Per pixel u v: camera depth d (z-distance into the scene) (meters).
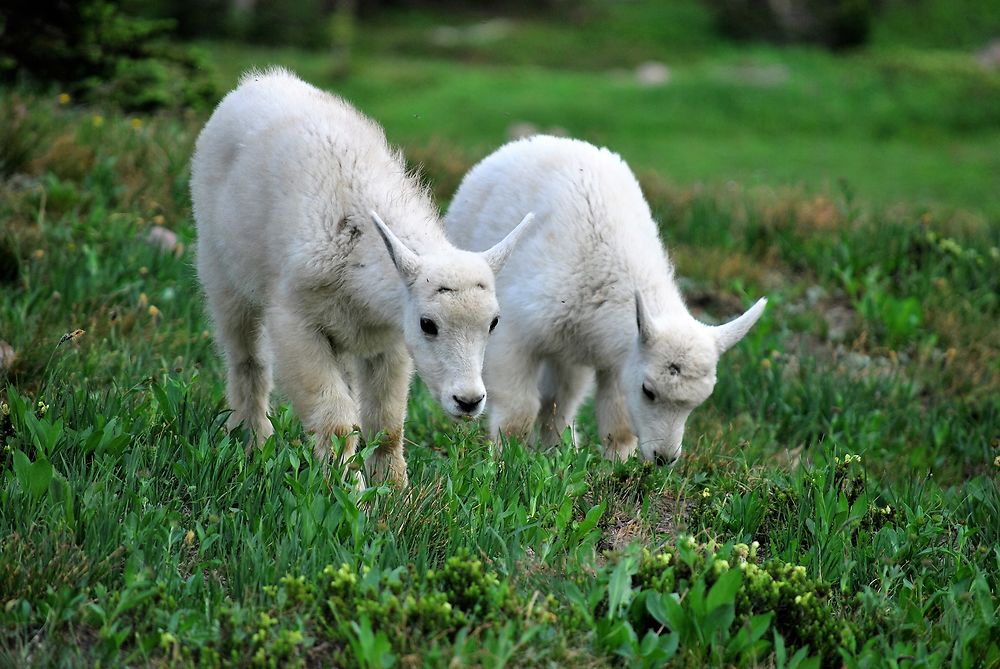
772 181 25.80
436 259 6.88
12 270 10.18
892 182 29.61
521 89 41.84
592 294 8.60
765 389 10.91
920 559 7.24
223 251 8.02
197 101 16.95
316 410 7.40
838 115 39.25
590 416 10.57
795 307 13.46
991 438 10.43
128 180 13.08
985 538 7.73
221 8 47.53
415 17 58.41
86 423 7.26
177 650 5.25
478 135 34.91
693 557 6.26
